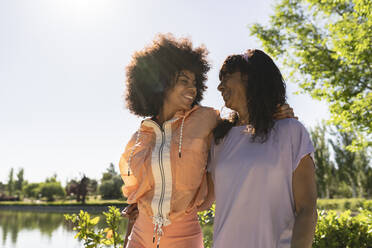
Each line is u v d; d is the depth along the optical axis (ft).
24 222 77.56
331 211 16.29
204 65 7.00
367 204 17.48
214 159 5.49
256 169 4.59
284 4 28.63
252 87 4.99
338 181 105.09
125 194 6.72
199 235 6.03
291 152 4.59
